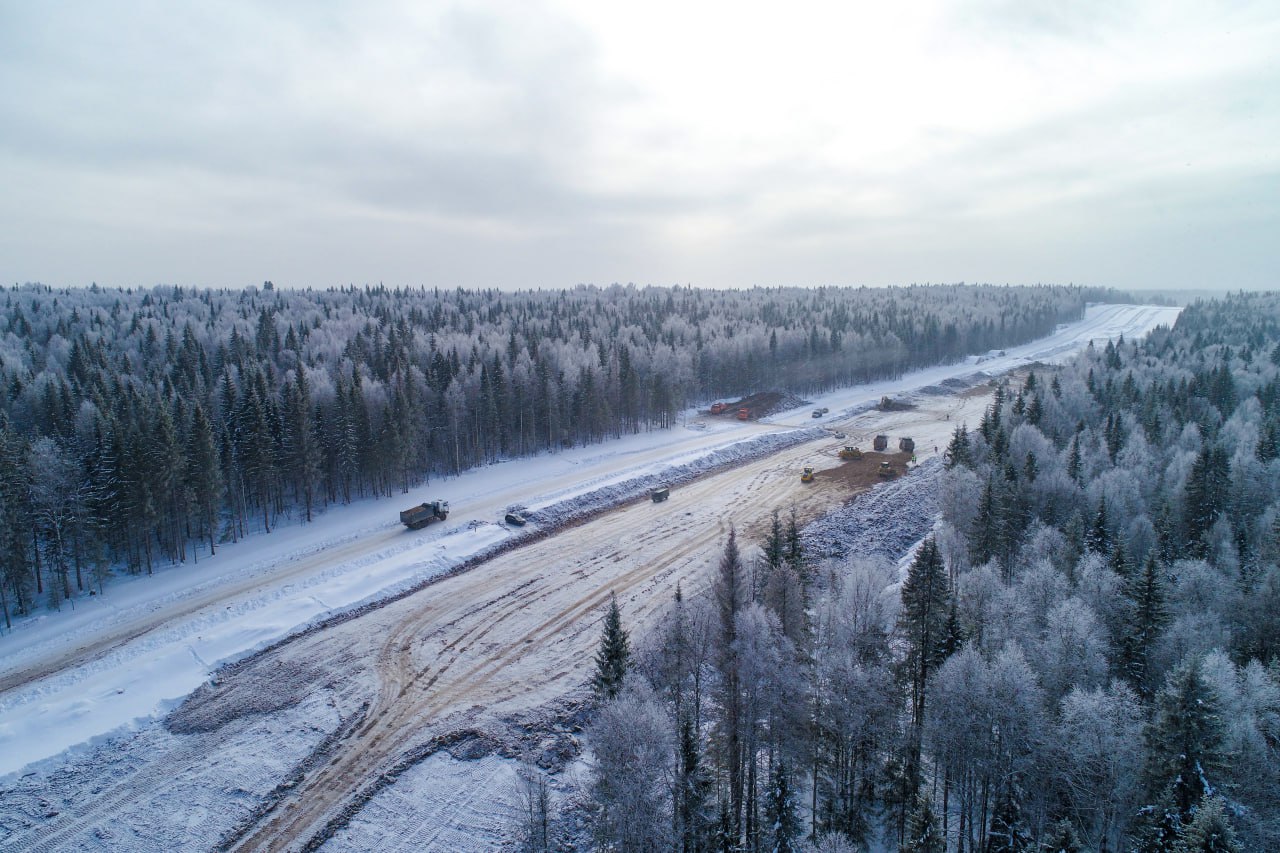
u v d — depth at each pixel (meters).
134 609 64.88
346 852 37.34
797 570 55.31
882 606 48.34
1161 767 32.38
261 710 48.94
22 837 37.59
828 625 44.88
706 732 43.56
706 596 54.72
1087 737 34.72
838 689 37.56
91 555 69.62
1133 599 49.06
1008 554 65.75
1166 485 78.75
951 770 37.47
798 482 106.38
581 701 50.44
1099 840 35.62
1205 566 53.78
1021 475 74.75
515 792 41.22
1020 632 44.16
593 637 59.69
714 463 117.31
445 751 45.00
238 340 147.75
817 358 191.25
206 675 52.91
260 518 90.75
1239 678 40.09
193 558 77.44
